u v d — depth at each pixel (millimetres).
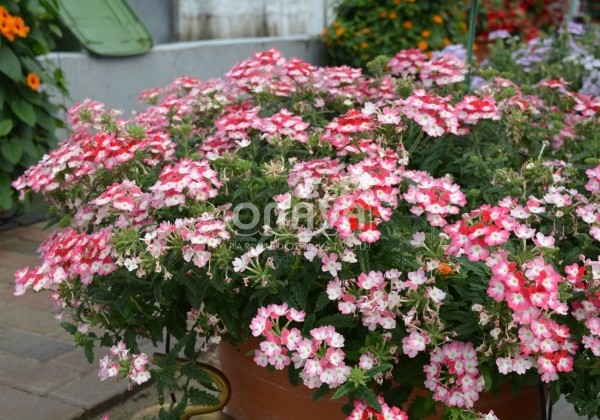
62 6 2076
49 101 1771
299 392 828
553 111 1223
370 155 828
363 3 2717
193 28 2480
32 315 1319
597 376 746
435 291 704
